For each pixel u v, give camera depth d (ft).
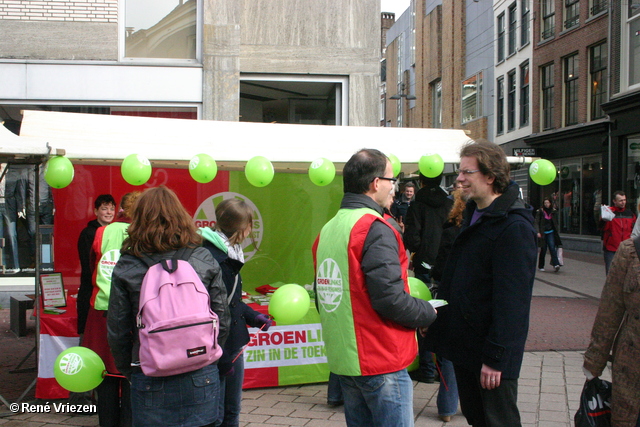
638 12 45.52
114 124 15.20
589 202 54.34
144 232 7.53
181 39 25.62
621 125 47.80
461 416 12.98
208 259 7.82
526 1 65.98
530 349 19.19
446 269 8.64
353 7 26.48
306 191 18.31
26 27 23.80
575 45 55.42
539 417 12.76
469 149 8.23
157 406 7.29
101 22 24.32
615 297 7.77
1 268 25.80
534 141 62.64
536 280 36.06
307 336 15.48
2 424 12.55
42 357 13.66
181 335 7.06
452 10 89.35
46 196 26.00
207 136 15.40
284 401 14.12
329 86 27.40
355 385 7.84
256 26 25.76
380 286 7.10
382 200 8.05
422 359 15.42
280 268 18.17
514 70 69.05
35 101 24.06
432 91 101.91
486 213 8.00
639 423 7.43
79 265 17.03
